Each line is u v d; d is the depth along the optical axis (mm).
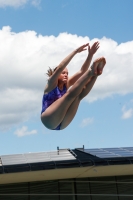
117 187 22094
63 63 6637
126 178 22312
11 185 21188
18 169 16922
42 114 6766
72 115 7062
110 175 21812
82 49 6789
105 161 17688
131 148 21219
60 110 6496
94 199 21609
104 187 22016
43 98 6996
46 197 21250
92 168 18219
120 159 17859
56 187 21531
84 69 7555
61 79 7023
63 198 21359
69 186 21719
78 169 18188
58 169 17453
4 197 20906
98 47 7359
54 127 6852
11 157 19469
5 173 16734
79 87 6355
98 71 6391
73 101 6996
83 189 21766
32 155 19719
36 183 21438
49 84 6824
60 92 7027
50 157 19188
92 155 18781
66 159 18344
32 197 21156
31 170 17000
